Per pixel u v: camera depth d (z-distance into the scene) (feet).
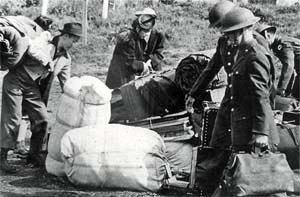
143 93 18.86
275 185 14.44
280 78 20.79
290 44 20.68
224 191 14.85
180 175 17.29
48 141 18.74
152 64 20.42
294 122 17.24
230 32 15.47
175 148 17.67
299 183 15.62
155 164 16.26
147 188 16.14
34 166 19.57
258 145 14.61
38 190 16.60
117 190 16.43
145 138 16.65
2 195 16.08
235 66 15.24
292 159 16.26
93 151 16.39
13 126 19.03
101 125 17.26
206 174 15.90
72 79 18.57
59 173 17.95
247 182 14.39
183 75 18.29
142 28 20.10
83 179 16.56
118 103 19.27
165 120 18.49
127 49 20.08
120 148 16.29
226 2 16.40
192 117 18.08
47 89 19.65
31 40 18.88
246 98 15.03
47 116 19.49
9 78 18.99
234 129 15.25
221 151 15.90
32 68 19.01
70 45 19.81
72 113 17.92
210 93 18.20
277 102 19.97
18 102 19.02
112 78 20.45
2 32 18.51
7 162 19.02
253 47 15.06
